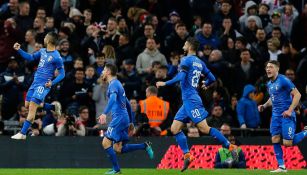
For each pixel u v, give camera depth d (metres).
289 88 39.31
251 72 55.81
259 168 48.25
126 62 53.69
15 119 51.41
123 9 62.53
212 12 63.03
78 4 61.41
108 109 37.09
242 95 54.03
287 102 39.62
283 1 65.50
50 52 42.25
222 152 46.72
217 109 50.69
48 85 41.75
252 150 48.53
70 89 51.50
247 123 51.41
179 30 57.88
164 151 48.22
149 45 55.44
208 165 47.97
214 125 50.41
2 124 49.25
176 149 48.25
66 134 48.53
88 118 50.84
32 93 42.22
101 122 36.88
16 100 51.66
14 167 46.75
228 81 55.12
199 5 62.78
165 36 59.50
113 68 38.03
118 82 38.09
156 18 59.38
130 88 53.12
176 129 38.62
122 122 38.28
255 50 57.38
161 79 52.47
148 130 49.06
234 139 47.44
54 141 47.53
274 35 59.41
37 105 41.91
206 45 55.50
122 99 38.25
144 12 60.56
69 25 56.53
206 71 39.19
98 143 47.94
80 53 55.97
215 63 54.50
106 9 61.19
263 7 61.81
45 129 48.97
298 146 49.06
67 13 59.19
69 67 53.44
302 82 56.06
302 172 39.81
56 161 47.34
